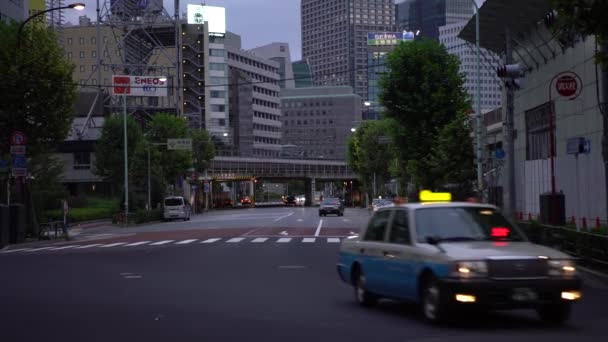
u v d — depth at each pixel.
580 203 32.16
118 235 43.66
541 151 39.22
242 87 161.00
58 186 61.50
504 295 9.87
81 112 89.31
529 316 11.54
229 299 13.94
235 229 44.81
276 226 47.81
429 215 11.25
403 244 11.30
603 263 17.27
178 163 82.44
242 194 180.88
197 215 87.94
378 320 11.29
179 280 17.44
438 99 44.88
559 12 13.53
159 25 98.56
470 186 41.59
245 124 162.75
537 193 38.97
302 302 13.47
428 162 43.38
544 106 38.25
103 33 133.38
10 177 38.91
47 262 23.81
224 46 150.38
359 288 12.93
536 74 39.09
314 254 25.12
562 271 10.08
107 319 11.67
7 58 35.94
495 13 37.84
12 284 17.11
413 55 46.06
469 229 11.03
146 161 75.00
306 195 142.62
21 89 36.00
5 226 34.53
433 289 10.36
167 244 32.47
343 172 134.38
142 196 75.50
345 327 10.66
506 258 9.93
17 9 54.03
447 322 10.49
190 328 10.71
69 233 46.34
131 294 14.88
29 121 37.25
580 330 10.24
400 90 46.25
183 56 130.62
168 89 100.62
